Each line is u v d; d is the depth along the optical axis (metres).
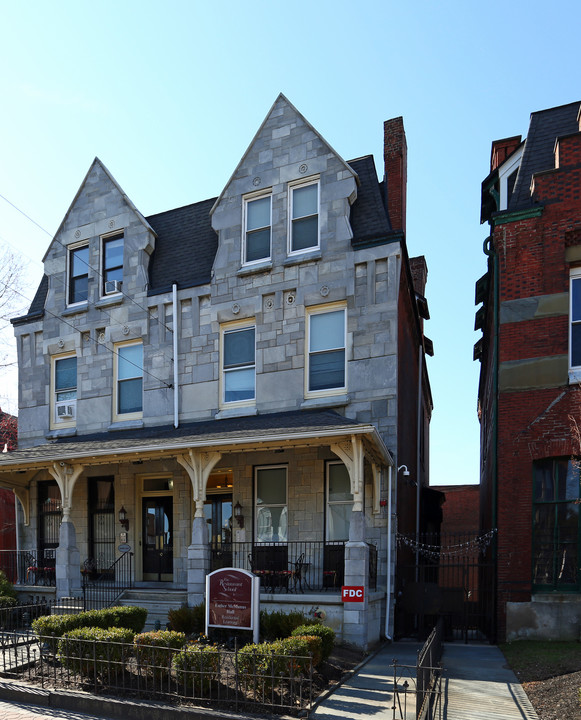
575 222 12.05
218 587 9.65
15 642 9.92
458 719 6.65
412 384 16.58
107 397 16.44
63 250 17.81
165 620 12.27
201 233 16.45
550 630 11.10
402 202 14.92
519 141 16.33
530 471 11.72
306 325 14.05
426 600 12.46
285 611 11.16
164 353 15.66
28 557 15.91
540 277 12.26
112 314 16.61
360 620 10.43
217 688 7.80
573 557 11.30
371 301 13.34
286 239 14.48
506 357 12.30
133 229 16.66
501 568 11.64
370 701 7.39
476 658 10.05
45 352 17.72
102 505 15.91
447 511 25.84
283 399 13.96
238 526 13.74
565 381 11.71
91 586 13.66
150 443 12.55
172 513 15.20
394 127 15.12
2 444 24.70
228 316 14.91
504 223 12.72
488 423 17.22
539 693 7.64
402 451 13.92
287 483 13.47
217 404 14.80
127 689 7.96
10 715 7.65
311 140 14.50
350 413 13.22
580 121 12.72
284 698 7.39
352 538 10.82
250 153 15.29
